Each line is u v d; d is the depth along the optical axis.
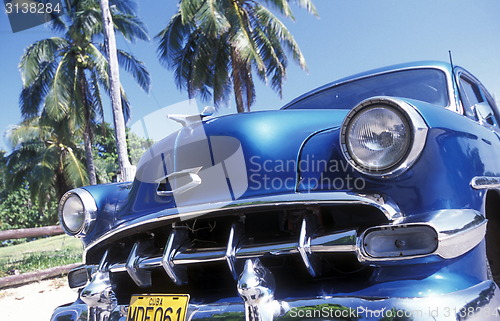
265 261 2.30
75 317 2.61
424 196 1.98
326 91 3.67
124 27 22.98
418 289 1.84
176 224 2.41
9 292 6.84
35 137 29.47
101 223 2.88
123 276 2.70
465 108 3.00
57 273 7.88
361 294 1.89
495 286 2.04
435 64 3.28
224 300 2.19
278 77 19.23
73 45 23.67
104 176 36.03
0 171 31.66
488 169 2.38
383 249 1.92
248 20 18.70
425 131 1.96
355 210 2.16
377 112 2.02
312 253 2.07
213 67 18.89
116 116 11.01
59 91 23.08
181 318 2.23
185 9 17.36
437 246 1.84
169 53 19.55
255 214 2.42
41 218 36.38
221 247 2.28
